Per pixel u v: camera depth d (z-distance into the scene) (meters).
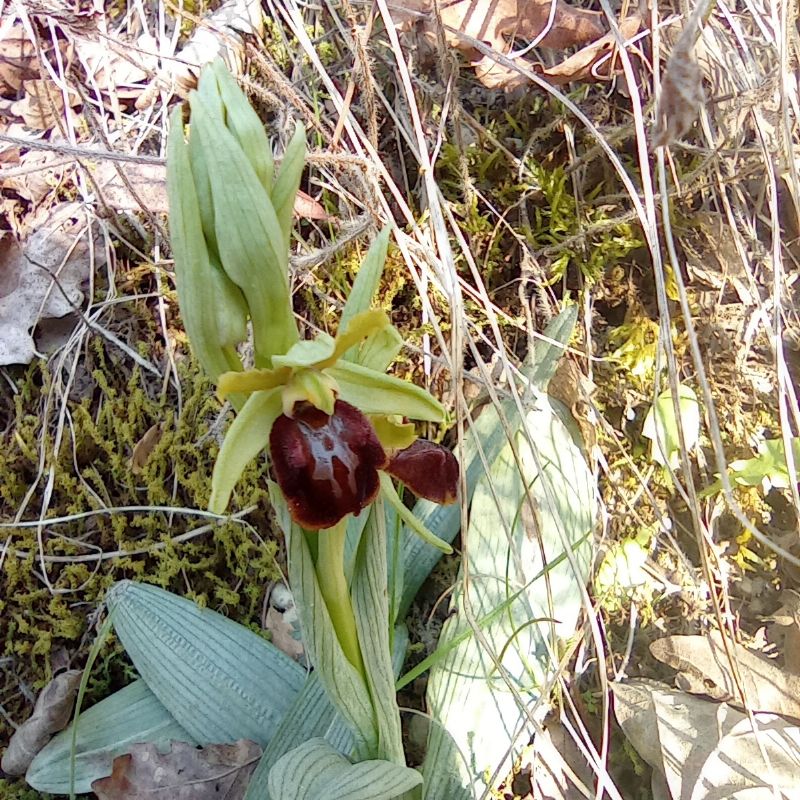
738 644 0.14
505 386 0.15
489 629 0.13
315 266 0.16
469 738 0.13
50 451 0.15
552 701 0.14
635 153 0.17
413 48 0.16
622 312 0.17
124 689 0.14
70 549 0.15
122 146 0.17
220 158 0.08
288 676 0.14
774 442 0.15
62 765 0.13
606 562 0.15
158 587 0.14
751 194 0.16
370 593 0.10
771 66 0.15
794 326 0.16
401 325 0.16
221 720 0.13
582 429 0.15
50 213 0.16
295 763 0.10
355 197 0.16
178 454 0.15
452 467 0.10
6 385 0.16
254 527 0.15
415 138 0.16
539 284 0.16
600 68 0.16
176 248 0.08
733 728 0.13
